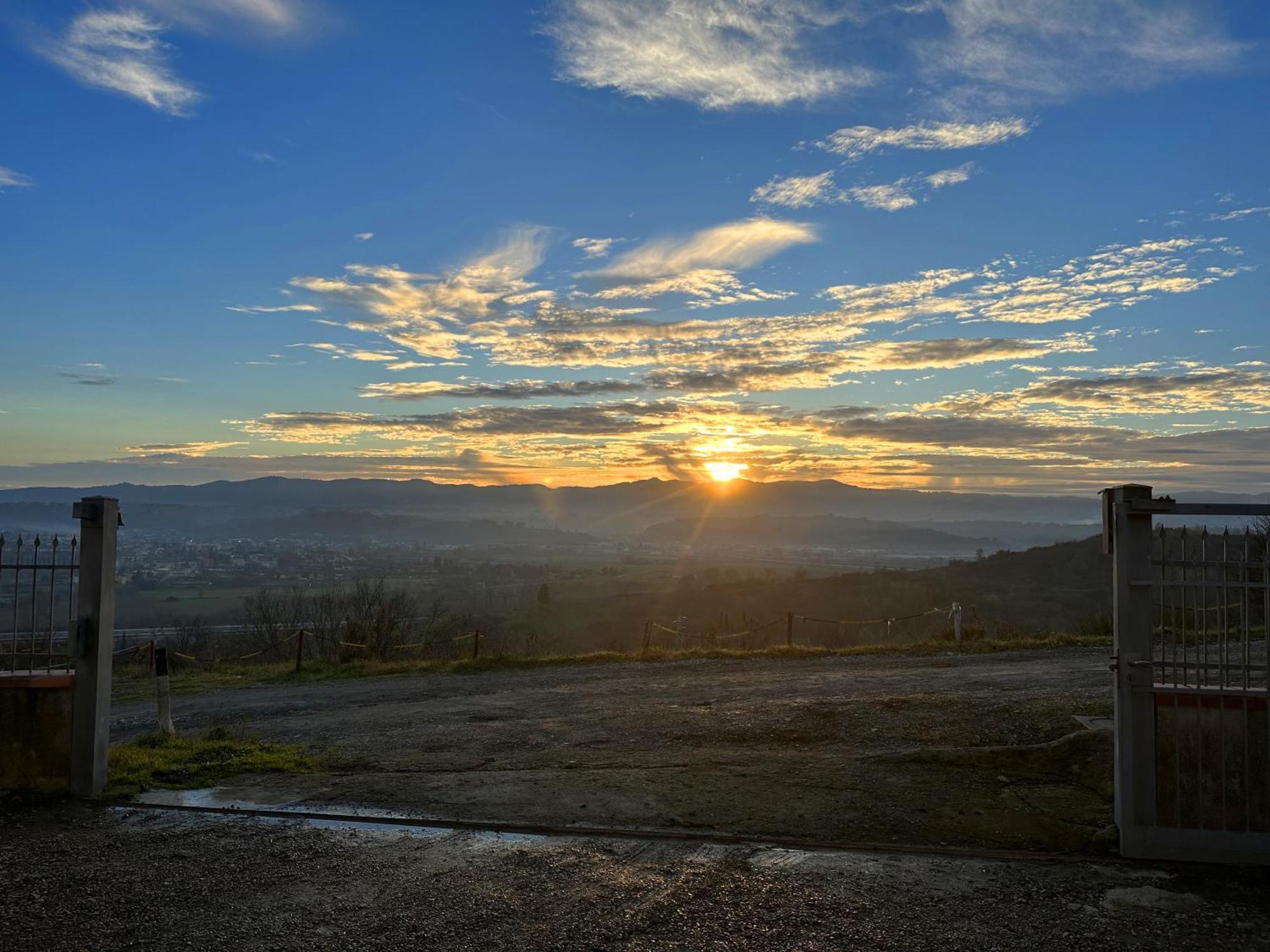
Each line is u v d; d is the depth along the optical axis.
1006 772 8.08
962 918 5.09
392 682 16.72
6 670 7.73
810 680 13.97
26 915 5.18
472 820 6.90
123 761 8.59
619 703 12.61
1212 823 5.92
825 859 6.04
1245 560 5.97
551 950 4.70
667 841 6.43
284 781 8.19
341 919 5.09
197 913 5.19
